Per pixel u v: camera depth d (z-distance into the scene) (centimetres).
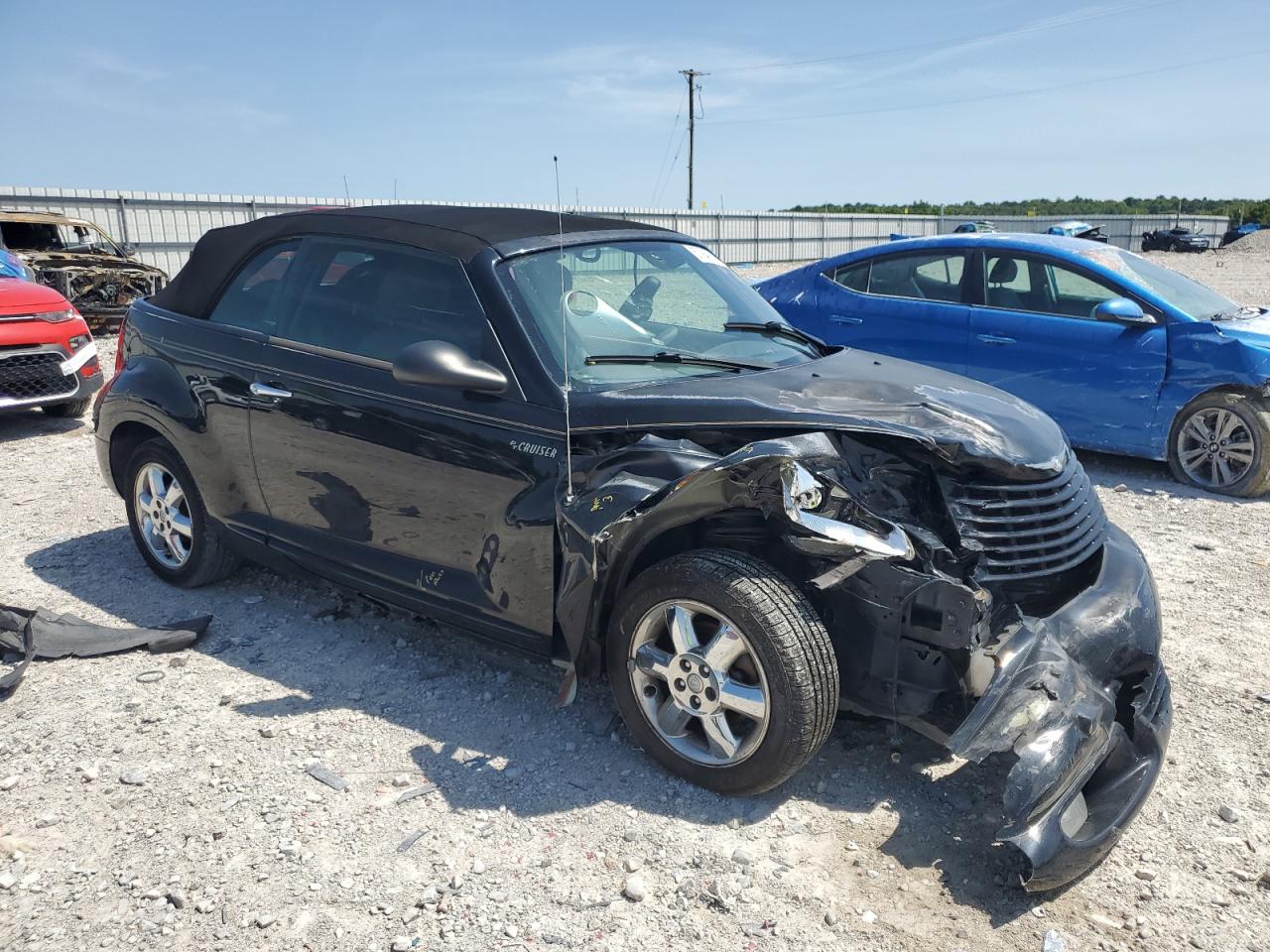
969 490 314
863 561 288
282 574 497
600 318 375
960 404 343
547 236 395
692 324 401
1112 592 328
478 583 353
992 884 280
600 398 333
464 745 345
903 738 351
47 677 387
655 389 340
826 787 322
